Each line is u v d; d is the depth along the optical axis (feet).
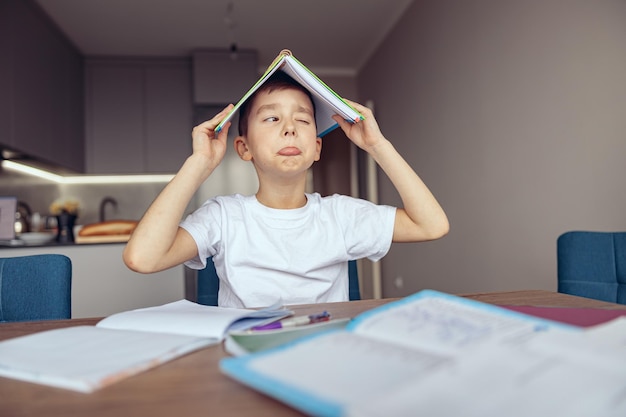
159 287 7.87
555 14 6.26
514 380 1.07
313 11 12.10
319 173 17.43
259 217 3.51
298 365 1.29
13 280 3.42
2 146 9.14
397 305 1.77
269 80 3.22
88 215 14.79
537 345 1.28
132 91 14.49
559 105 6.26
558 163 6.31
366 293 16.33
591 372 1.11
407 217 3.58
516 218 7.39
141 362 1.58
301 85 3.23
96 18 11.94
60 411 1.28
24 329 2.33
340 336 1.50
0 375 1.58
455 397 1.01
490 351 1.22
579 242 3.88
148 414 1.25
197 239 3.24
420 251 11.55
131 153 14.40
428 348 1.37
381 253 3.63
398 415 0.94
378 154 3.45
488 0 7.99
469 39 8.73
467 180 9.00
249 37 13.53
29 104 10.37
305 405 1.09
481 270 8.56
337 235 3.58
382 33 13.65
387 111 13.74
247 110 3.37
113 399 1.35
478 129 8.52
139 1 11.19
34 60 10.72
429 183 10.84
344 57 15.65
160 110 14.60
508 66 7.45
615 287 3.64
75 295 7.69
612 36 5.30
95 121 14.26
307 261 3.42
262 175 3.49
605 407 0.97
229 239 3.43
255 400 1.32
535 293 2.92
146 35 13.07
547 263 6.64
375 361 1.28
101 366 1.55
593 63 5.60
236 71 14.33
